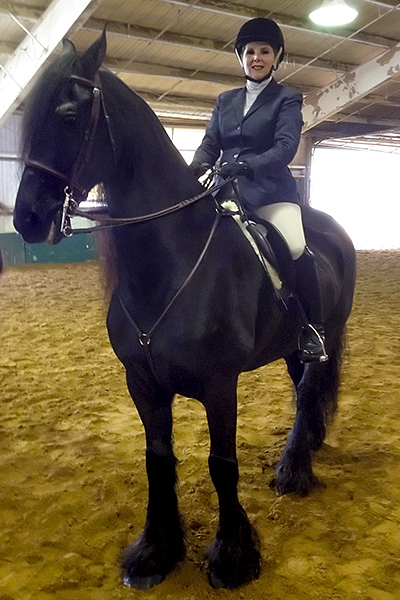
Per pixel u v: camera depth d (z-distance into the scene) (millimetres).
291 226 2244
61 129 1660
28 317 6551
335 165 21453
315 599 1944
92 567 2150
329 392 2814
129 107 1817
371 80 11742
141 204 1860
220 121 2324
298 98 2209
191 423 3502
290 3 8797
